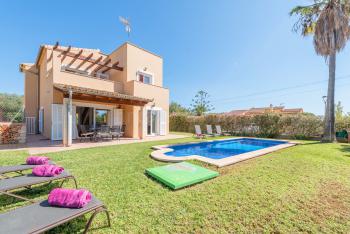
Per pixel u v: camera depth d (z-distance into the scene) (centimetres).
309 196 379
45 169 386
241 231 265
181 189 415
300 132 1648
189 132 2488
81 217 295
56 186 429
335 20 1253
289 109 4559
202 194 387
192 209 324
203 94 4459
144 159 700
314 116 1595
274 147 985
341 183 454
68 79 1301
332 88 1344
